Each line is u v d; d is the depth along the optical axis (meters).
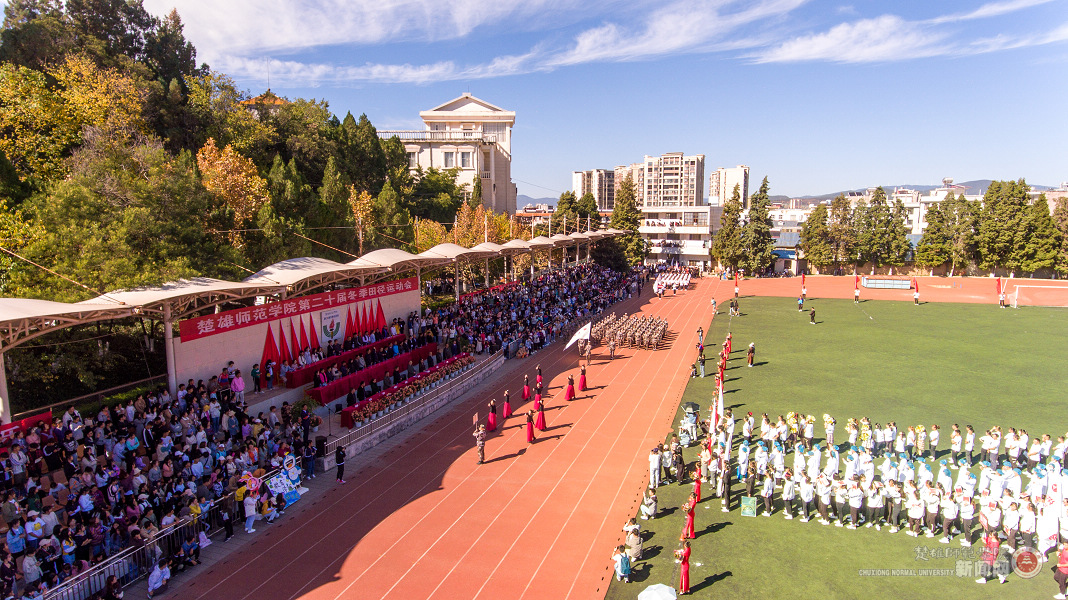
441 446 26.20
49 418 19.98
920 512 18.86
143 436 20.80
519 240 55.66
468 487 22.22
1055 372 37.38
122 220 25.36
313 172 54.12
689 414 27.00
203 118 46.75
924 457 24.92
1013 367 38.69
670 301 68.12
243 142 47.44
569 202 93.69
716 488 22.20
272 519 19.70
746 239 92.00
